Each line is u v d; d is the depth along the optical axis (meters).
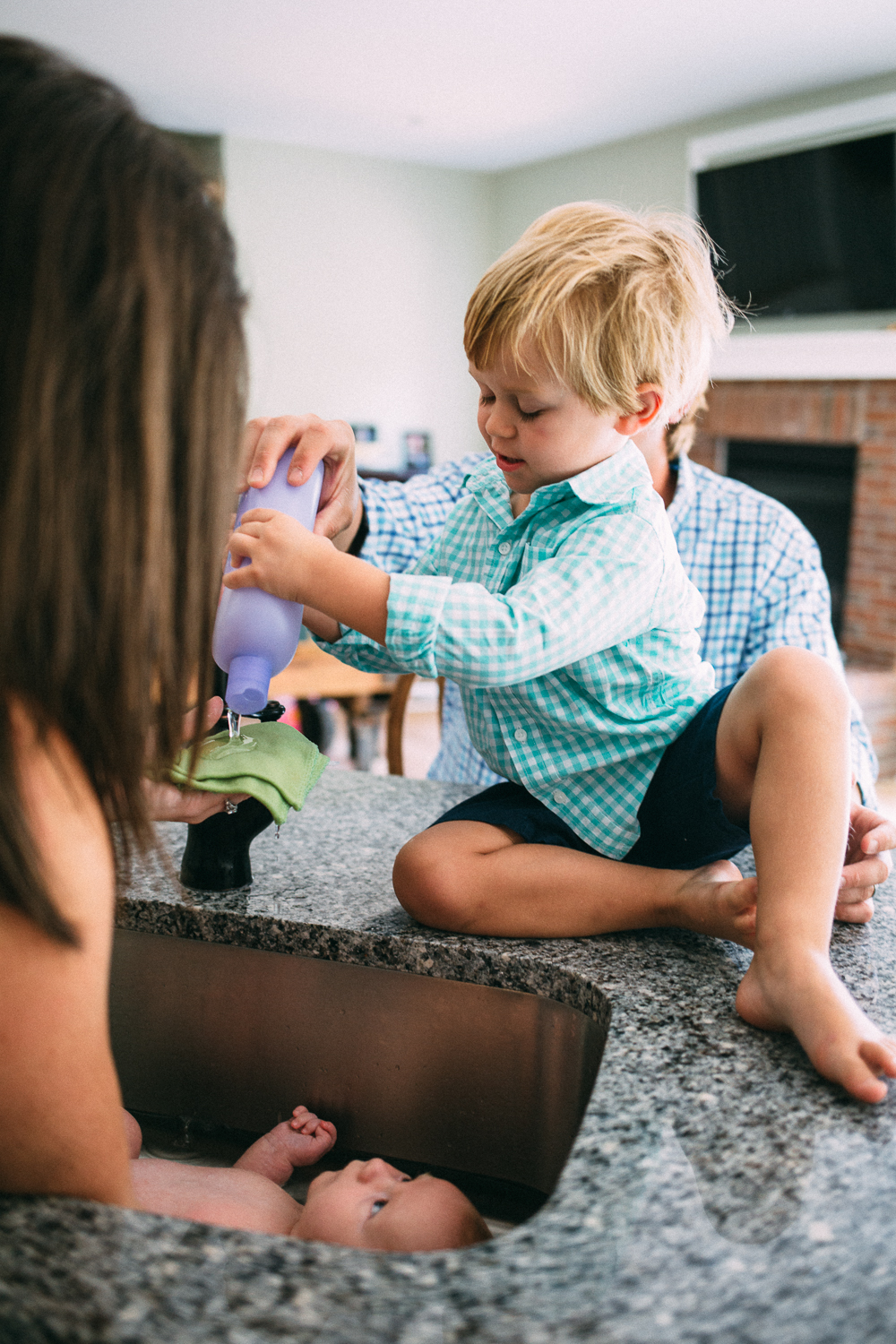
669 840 0.99
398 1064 0.89
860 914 0.91
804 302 4.80
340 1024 0.91
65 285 0.44
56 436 0.44
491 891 0.87
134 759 0.51
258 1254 0.48
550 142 5.71
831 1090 0.64
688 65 4.32
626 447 1.01
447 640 0.85
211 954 0.93
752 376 5.11
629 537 0.95
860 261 4.51
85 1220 0.50
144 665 0.50
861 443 4.67
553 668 0.89
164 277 0.46
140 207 0.45
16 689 0.47
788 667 0.86
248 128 5.47
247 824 0.95
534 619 0.87
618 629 0.93
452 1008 0.87
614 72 4.41
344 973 0.90
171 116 5.23
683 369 1.03
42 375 0.43
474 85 4.65
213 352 0.49
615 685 0.96
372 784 1.30
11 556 0.44
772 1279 0.47
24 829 0.47
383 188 6.16
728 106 4.93
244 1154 0.89
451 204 6.42
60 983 0.49
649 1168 0.56
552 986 0.83
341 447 0.98
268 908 0.92
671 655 1.00
